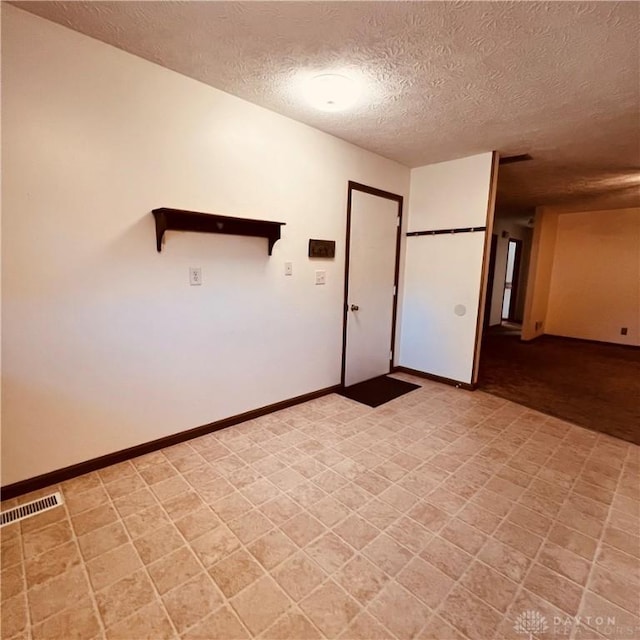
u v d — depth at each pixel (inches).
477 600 55.7
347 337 144.5
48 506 73.5
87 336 81.0
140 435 91.9
